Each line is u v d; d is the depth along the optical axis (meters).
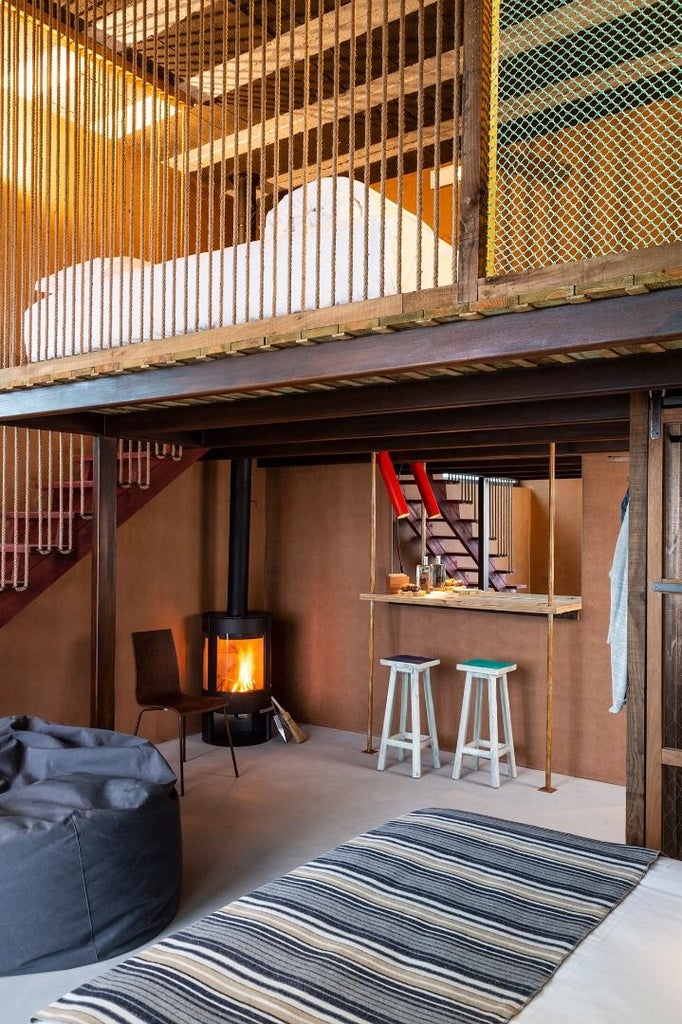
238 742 6.32
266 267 3.17
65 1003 1.77
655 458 3.26
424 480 6.17
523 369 3.21
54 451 5.66
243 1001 1.74
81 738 4.02
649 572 3.27
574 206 2.95
